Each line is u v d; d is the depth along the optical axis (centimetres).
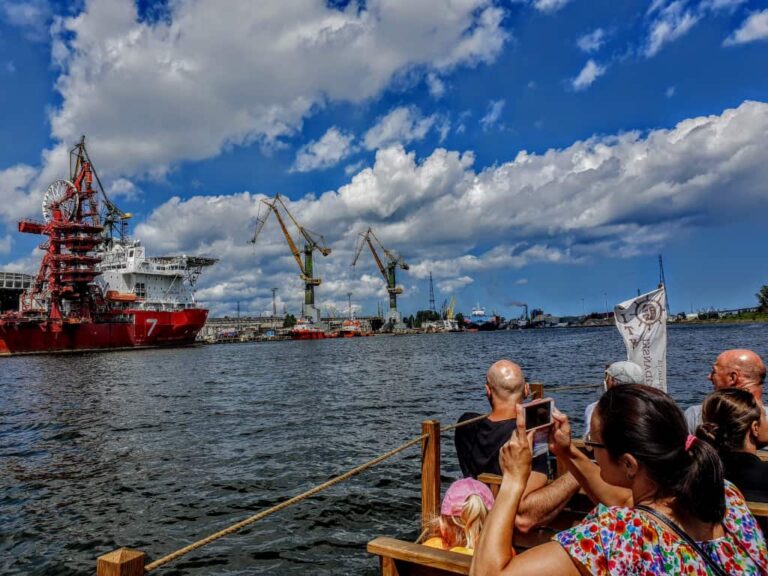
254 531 805
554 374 3197
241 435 1520
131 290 9606
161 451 1353
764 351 4181
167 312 9312
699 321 19350
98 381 3594
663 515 187
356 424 1638
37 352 7788
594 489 286
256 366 4850
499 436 448
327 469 1124
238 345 12794
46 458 1334
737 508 201
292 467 1148
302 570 682
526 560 192
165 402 2361
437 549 292
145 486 1052
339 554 722
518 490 221
